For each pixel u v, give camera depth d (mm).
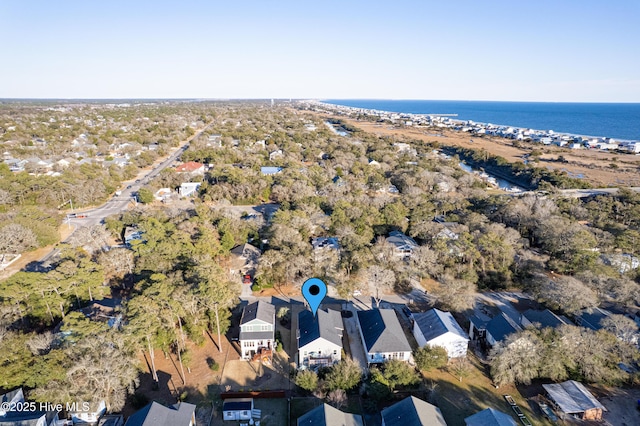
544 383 42219
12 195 89312
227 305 49562
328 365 44438
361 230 74375
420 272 61750
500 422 33906
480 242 64250
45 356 35750
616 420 37562
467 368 43781
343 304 58000
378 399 39031
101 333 38125
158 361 45656
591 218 87125
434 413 35344
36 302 47375
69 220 88938
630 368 42938
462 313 55031
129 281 60375
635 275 61438
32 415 33438
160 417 33625
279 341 48219
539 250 75125
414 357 44719
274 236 68500
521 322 53062
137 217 80438
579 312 50469
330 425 33344
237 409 37312
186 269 55094
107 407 37219
